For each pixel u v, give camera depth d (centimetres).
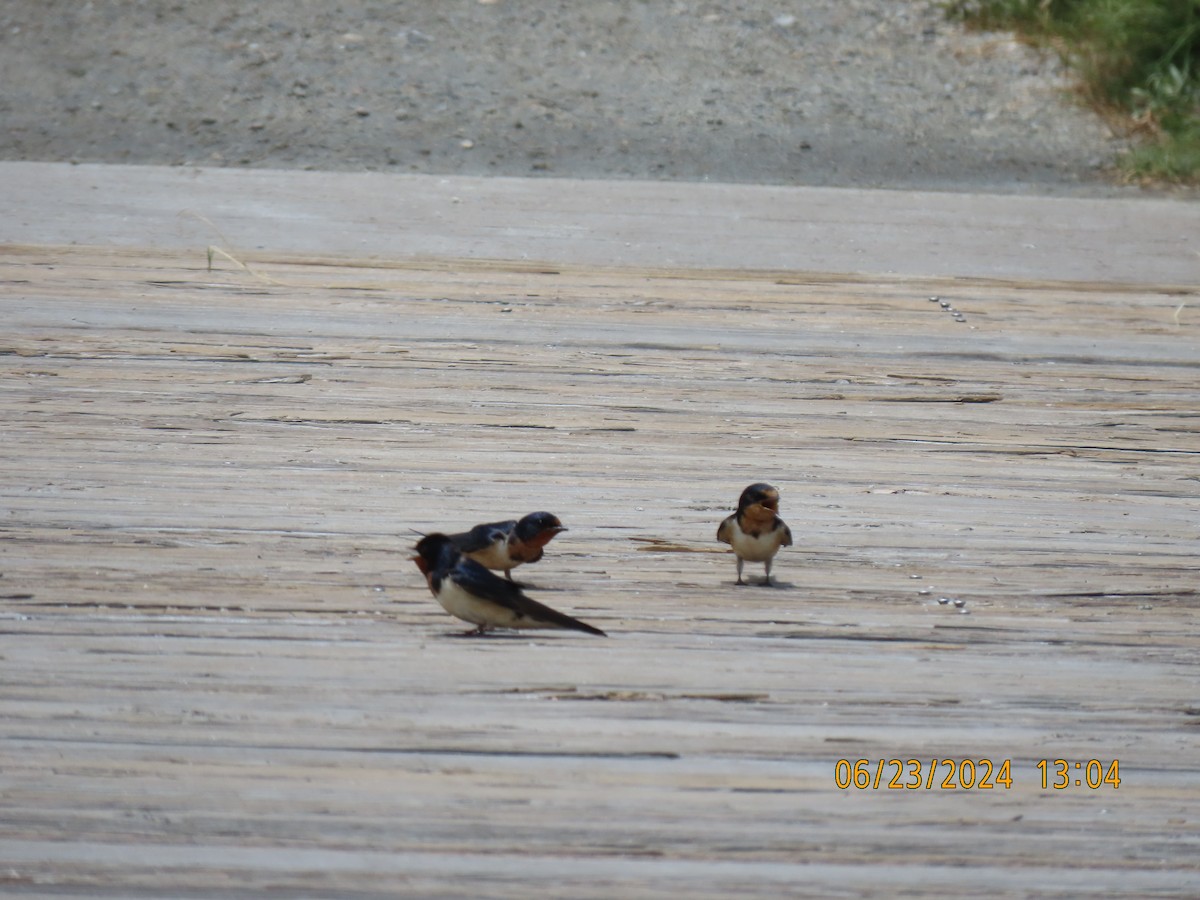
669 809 691
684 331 1573
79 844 646
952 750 756
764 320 1617
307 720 763
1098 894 636
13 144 2200
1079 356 1545
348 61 2548
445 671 828
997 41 2803
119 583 942
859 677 840
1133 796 717
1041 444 1305
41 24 2602
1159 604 969
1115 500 1177
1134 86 2619
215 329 1518
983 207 2117
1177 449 1303
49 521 1048
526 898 620
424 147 2269
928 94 2586
